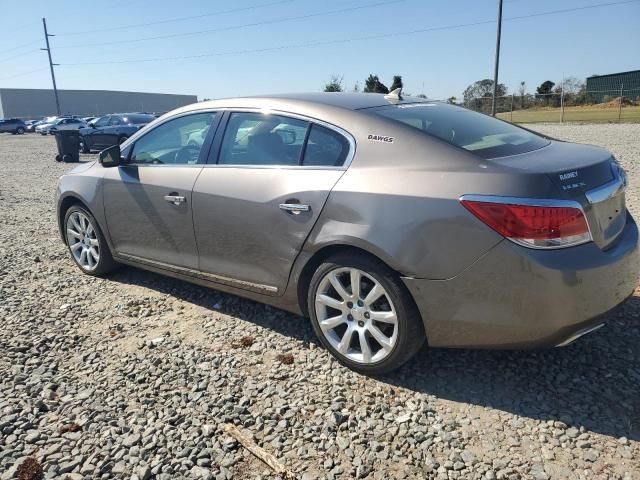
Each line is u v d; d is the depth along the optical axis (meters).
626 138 17.06
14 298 4.64
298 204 3.30
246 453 2.61
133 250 4.57
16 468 2.51
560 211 2.59
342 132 3.28
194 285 4.82
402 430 2.74
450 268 2.79
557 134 19.69
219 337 3.81
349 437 2.70
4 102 73.31
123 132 20.88
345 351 3.30
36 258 5.79
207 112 4.07
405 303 2.97
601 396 2.97
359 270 3.11
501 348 2.88
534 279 2.61
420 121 3.32
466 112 3.85
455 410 2.90
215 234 3.82
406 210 2.88
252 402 3.02
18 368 3.42
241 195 3.60
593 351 3.43
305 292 3.51
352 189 3.07
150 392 3.12
